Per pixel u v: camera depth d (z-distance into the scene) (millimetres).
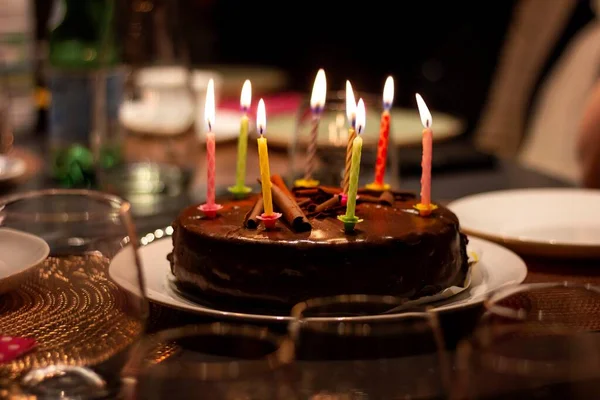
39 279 938
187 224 1010
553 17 2611
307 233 979
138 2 1510
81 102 1517
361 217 1024
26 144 1820
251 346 815
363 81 3443
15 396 820
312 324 794
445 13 3297
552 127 2432
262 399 751
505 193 1318
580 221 1269
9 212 1020
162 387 762
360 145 977
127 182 1471
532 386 750
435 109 3129
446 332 949
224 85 2434
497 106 2709
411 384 799
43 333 876
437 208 1056
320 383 780
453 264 1014
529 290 856
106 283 909
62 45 1558
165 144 1500
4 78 1863
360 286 963
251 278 967
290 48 3527
